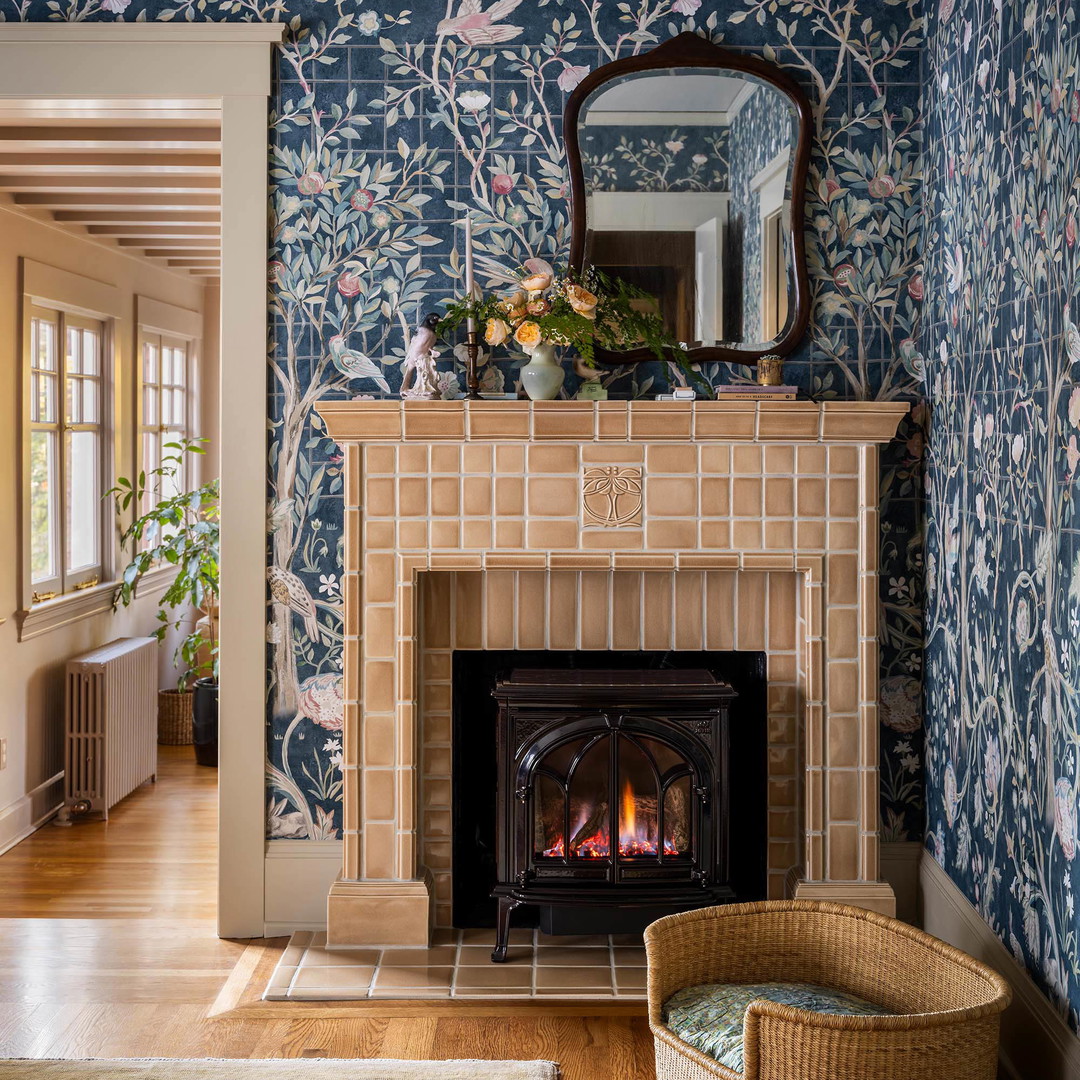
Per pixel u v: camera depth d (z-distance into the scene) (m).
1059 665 2.40
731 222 3.39
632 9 3.38
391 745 3.28
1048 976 2.48
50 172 4.26
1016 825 2.68
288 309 3.41
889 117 3.40
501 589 3.40
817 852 3.26
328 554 3.44
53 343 5.28
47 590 5.17
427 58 3.38
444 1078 2.62
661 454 3.22
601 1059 2.73
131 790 5.23
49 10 3.34
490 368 3.43
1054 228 2.42
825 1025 2.14
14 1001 3.02
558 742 3.11
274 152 3.39
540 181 3.40
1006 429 2.73
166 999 3.04
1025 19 2.59
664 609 3.39
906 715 3.46
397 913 3.29
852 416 3.17
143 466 6.49
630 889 3.13
